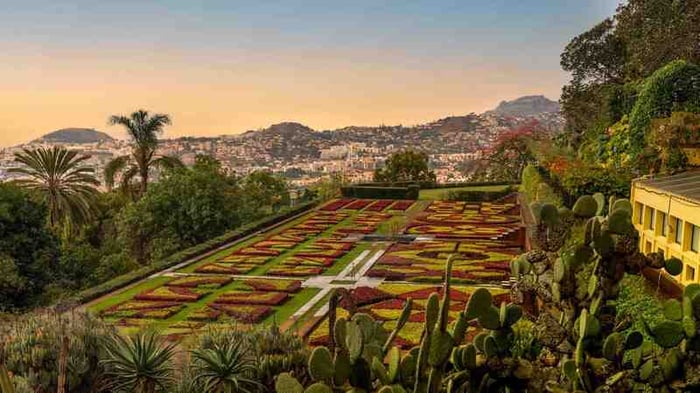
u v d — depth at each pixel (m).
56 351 11.95
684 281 15.02
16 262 25.06
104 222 46.84
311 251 35.12
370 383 5.77
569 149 47.84
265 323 20.91
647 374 6.07
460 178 97.88
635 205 20.64
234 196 45.16
